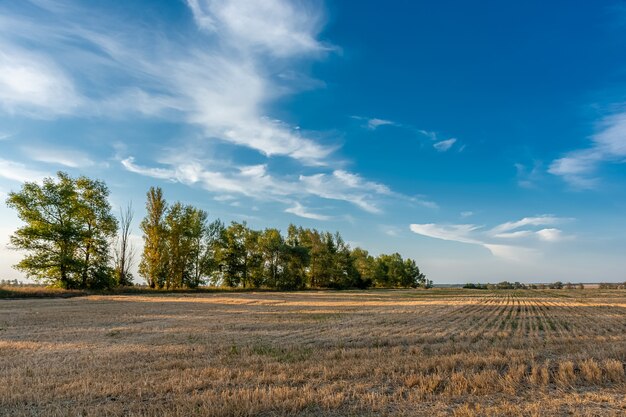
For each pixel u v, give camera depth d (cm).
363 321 2342
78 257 4997
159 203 6228
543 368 1023
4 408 741
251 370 1039
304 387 870
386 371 1033
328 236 9800
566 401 797
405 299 5194
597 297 6341
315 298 5069
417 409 753
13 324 2041
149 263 6153
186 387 869
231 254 7900
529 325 2300
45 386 874
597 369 1008
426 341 1612
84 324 2055
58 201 4884
